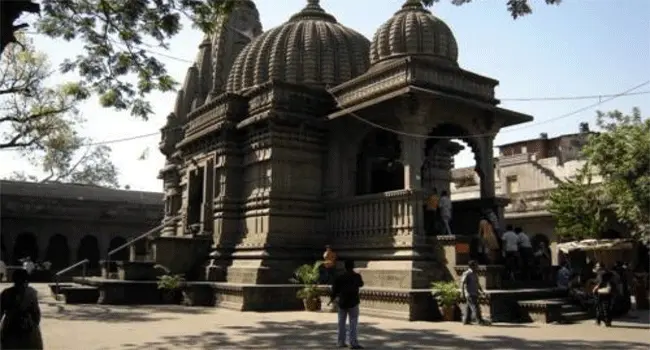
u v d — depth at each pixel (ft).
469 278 40.01
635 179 65.51
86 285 62.34
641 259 75.36
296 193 57.82
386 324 39.70
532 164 97.14
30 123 72.84
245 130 61.87
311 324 39.32
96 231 119.85
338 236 56.75
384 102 50.57
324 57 66.33
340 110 57.72
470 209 56.54
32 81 71.20
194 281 58.80
